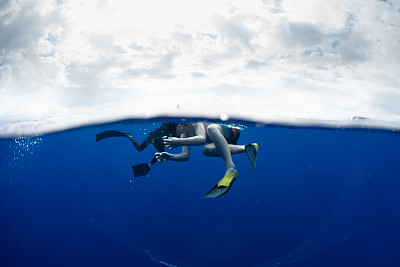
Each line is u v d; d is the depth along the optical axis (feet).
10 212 47.09
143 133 30.76
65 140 42.37
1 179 45.03
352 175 68.18
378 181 80.79
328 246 42.80
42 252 48.98
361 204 68.49
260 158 76.48
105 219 43.68
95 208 44.75
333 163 74.33
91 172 59.11
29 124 28.53
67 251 54.03
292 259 42.32
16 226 46.75
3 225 44.96
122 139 46.78
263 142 52.60
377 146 48.01
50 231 59.52
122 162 60.80
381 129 31.22
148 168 15.85
